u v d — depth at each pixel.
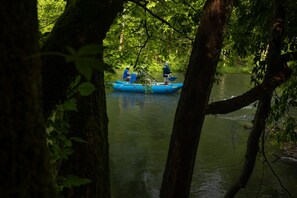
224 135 13.02
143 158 10.89
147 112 16.58
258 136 5.16
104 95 3.65
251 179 9.57
